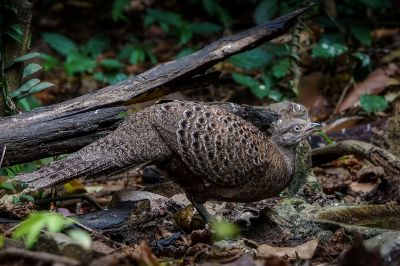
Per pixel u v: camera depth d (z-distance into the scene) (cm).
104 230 905
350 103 1555
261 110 1045
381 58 1752
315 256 836
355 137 1407
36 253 702
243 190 899
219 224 887
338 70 1708
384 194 1205
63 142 938
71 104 971
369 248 780
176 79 1024
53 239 752
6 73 1088
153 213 945
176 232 914
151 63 1909
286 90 1536
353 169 1319
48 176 845
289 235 896
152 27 2125
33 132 920
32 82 1063
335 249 852
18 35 1084
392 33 1869
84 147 888
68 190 1176
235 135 877
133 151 868
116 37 2092
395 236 785
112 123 959
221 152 866
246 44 1055
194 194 912
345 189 1241
